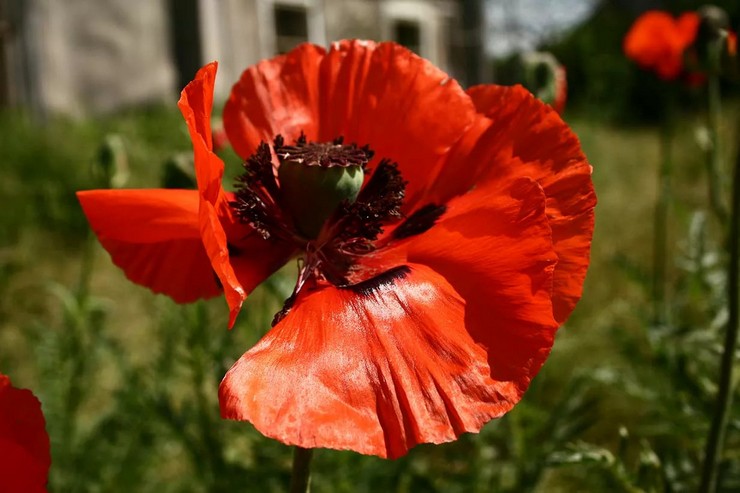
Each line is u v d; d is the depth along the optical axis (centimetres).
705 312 45
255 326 43
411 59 26
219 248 20
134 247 26
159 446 45
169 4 161
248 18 172
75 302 43
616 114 214
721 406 29
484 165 25
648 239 94
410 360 21
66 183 85
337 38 190
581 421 40
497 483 40
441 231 24
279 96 27
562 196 24
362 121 27
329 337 21
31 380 55
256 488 39
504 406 21
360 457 38
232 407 19
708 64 41
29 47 134
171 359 43
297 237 25
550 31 352
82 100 149
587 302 72
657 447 46
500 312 22
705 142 49
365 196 26
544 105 25
